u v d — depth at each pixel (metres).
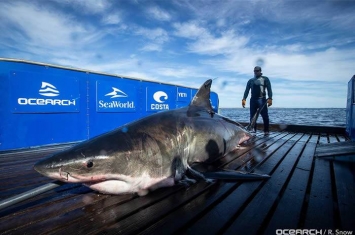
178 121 2.91
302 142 5.47
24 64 4.62
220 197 2.07
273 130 8.74
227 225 1.60
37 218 1.69
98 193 2.17
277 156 3.85
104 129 6.10
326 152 3.97
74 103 5.45
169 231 1.51
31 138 4.76
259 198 2.04
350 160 3.41
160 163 2.28
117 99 6.39
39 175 2.89
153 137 2.36
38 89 4.82
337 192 2.17
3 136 4.38
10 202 1.62
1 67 4.32
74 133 5.47
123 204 1.93
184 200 2.01
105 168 1.86
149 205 1.91
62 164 1.72
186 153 2.82
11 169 3.19
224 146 3.79
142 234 1.48
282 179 2.59
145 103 7.22
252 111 7.74
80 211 1.80
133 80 6.83
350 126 6.21
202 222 1.63
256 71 7.48
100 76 5.98
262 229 1.54
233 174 2.68
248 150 4.39
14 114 4.52
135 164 2.03
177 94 8.38
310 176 2.75
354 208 1.81
